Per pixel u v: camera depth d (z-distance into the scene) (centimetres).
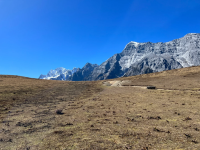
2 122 1234
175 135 909
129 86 5269
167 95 2975
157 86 4584
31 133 973
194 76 5288
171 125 1116
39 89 4000
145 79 6400
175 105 1934
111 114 1525
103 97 3006
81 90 4241
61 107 1942
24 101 2348
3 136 923
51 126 1123
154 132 968
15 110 1722
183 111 1568
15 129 1055
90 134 941
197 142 796
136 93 3556
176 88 3912
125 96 3111
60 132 986
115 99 2702
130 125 1131
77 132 983
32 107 1923
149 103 2172
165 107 1828
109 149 731
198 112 1488
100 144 788
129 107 1911
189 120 1226
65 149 735
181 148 730
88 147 754
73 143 806
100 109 1800
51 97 2892
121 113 1566
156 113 1526
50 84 5512
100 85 5906
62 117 1404
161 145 770
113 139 858
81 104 2188
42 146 775
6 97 2567
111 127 1082
